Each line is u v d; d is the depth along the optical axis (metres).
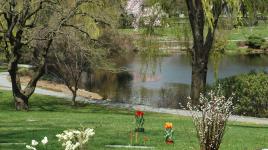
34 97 34.91
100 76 52.19
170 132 13.80
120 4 34.38
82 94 38.94
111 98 38.78
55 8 27.30
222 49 30.94
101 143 13.42
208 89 28.66
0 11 26.58
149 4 29.31
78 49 30.12
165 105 34.97
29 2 26.47
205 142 9.52
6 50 28.80
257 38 79.25
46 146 12.79
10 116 23.66
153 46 30.23
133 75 51.94
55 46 31.69
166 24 29.66
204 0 22.66
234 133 17.33
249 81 27.84
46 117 23.31
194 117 10.20
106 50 36.66
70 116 24.08
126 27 46.81
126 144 13.41
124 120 21.39
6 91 36.28
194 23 26.89
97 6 29.95
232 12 25.25
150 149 12.77
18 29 27.19
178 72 54.97
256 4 25.27
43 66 28.50
